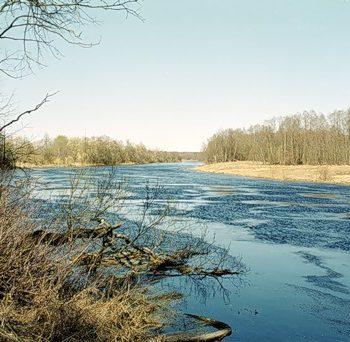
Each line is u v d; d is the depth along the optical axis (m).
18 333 4.57
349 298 9.60
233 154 122.44
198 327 7.16
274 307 8.87
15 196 5.76
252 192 36.41
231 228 18.25
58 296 5.49
